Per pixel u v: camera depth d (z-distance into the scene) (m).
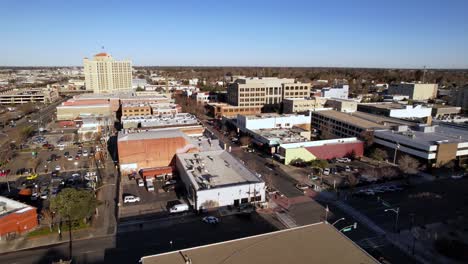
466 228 62.06
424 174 92.94
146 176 87.12
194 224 63.72
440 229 61.94
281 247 42.91
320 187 82.88
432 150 95.12
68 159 107.62
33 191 80.69
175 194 78.44
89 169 98.00
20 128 156.62
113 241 57.62
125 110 169.62
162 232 60.75
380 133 113.00
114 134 146.12
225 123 161.25
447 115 171.50
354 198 76.06
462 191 80.62
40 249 55.12
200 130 121.19
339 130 136.62
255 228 62.16
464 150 100.94
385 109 156.25
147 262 39.72
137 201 74.06
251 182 73.00
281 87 197.12
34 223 62.22
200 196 67.62
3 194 78.75
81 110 181.50
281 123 139.88
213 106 195.62
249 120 134.38
